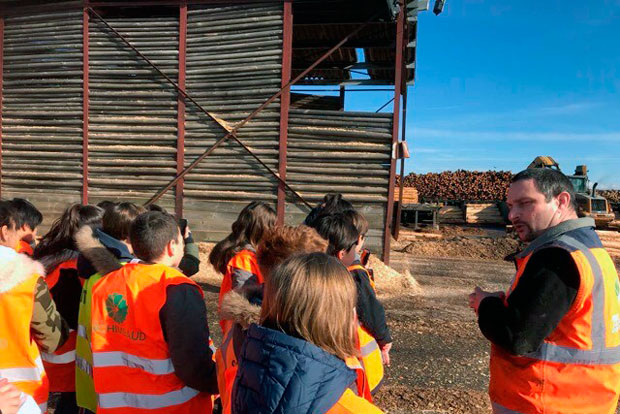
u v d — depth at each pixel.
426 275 10.20
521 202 2.05
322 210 3.74
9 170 10.17
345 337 1.38
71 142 9.93
